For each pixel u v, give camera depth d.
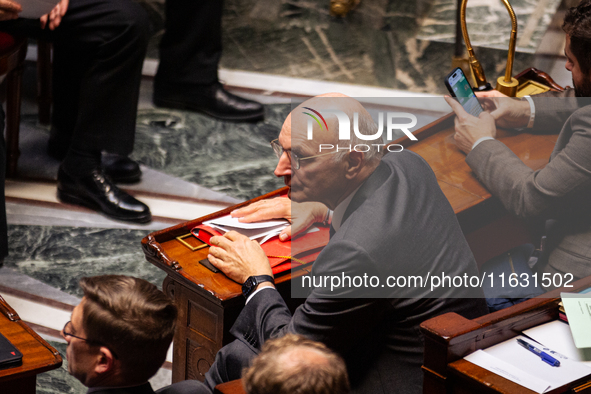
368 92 15.93
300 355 4.04
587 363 4.93
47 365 5.33
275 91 15.98
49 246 10.80
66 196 11.98
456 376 4.82
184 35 14.45
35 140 13.65
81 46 11.38
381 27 16.47
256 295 6.24
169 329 5.11
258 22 16.97
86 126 11.65
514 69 15.51
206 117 14.95
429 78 16.27
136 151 13.49
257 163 13.39
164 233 7.19
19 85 12.07
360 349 5.54
